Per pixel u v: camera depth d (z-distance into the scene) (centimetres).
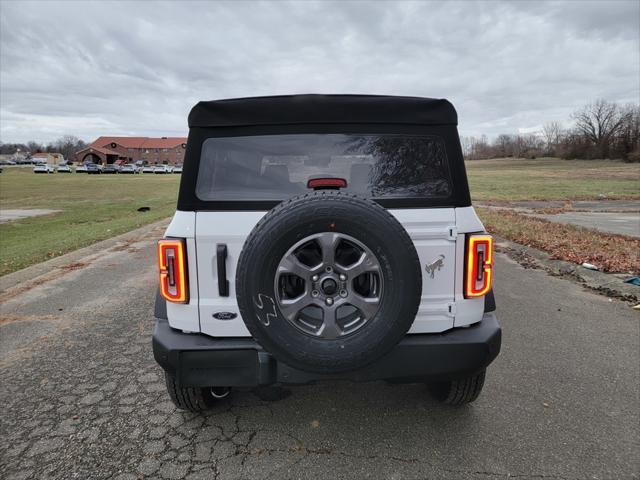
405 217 260
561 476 251
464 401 313
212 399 321
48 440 290
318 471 257
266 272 229
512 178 4916
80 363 407
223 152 266
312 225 227
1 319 530
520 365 390
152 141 13362
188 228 258
